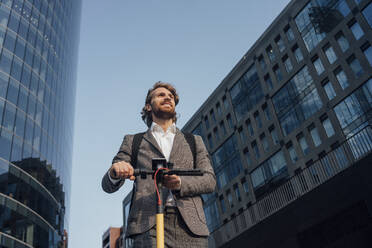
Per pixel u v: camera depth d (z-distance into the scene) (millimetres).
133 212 2482
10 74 34688
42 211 32812
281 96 30109
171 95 3289
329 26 26688
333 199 13867
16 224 28266
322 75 26391
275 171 28812
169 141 2971
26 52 38688
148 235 2324
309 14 28812
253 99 33281
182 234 2393
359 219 14016
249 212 19797
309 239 15188
